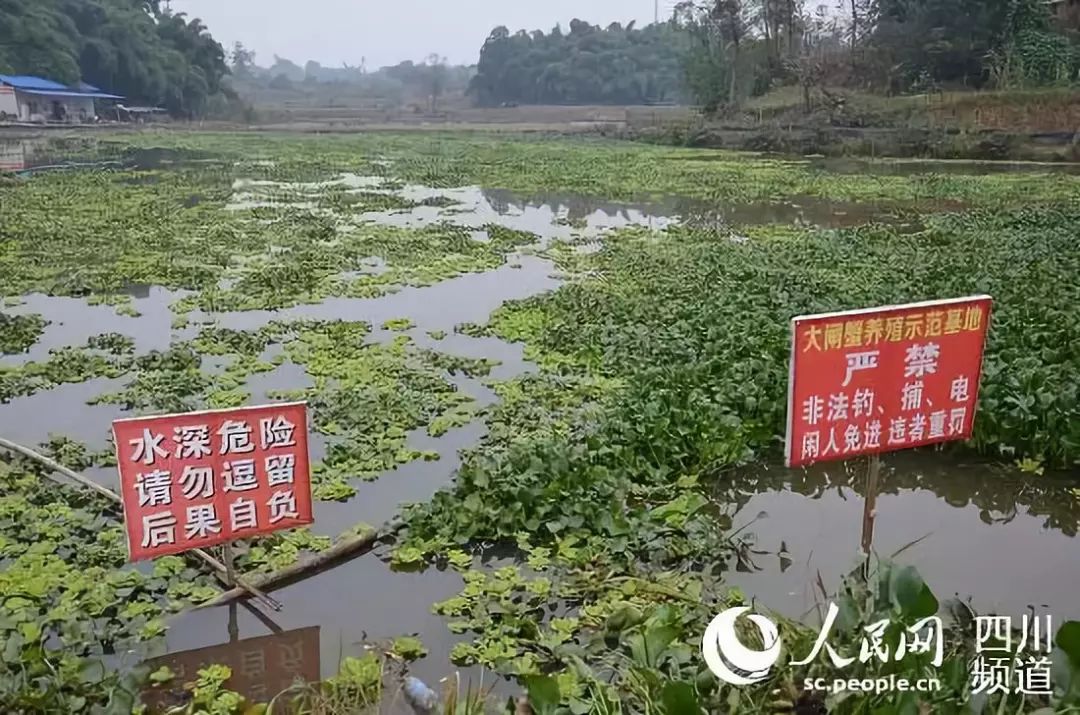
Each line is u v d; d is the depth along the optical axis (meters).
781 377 7.68
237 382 8.84
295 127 66.00
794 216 20.84
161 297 12.74
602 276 13.58
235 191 25.75
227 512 5.03
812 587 5.39
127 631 4.90
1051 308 9.80
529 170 31.81
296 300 12.29
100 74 65.12
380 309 11.95
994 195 22.89
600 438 6.80
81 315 11.73
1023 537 6.05
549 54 86.62
